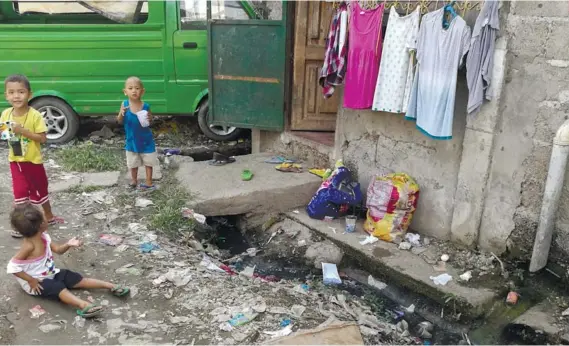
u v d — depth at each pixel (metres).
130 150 5.55
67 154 6.66
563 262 4.17
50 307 3.42
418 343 3.65
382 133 5.40
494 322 3.83
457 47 4.14
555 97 3.89
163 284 3.82
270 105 7.03
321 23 6.71
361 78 4.98
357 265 4.79
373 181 5.20
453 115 4.61
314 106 7.00
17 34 6.98
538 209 4.16
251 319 3.44
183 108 7.56
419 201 5.10
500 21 4.03
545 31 3.85
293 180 5.92
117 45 7.18
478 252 4.62
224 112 7.35
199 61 7.35
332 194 5.40
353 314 3.81
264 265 4.94
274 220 5.67
